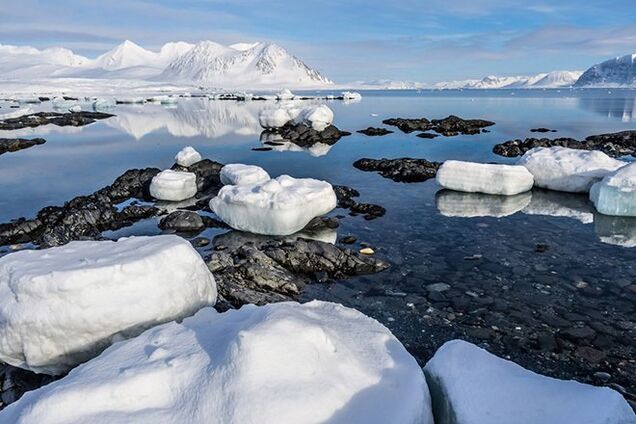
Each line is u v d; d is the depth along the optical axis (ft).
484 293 35.09
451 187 67.05
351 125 158.30
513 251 43.70
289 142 120.16
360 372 16.84
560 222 52.60
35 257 24.62
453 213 56.54
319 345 16.87
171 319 24.00
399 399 16.06
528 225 51.65
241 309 22.52
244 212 49.21
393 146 109.50
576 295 34.55
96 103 248.32
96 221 51.90
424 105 272.31
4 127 148.36
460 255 42.80
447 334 29.63
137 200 64.49
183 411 15.02
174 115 199.62
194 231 50.62
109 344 22.57
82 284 21.83
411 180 74.90
